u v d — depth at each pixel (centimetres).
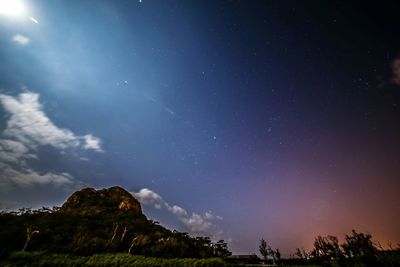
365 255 1762
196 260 2422
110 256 2175
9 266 1688
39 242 2353
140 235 3100
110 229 3181
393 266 1525
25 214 3369
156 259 2291
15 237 2341
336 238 2289
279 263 3222
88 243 2492
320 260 2428
